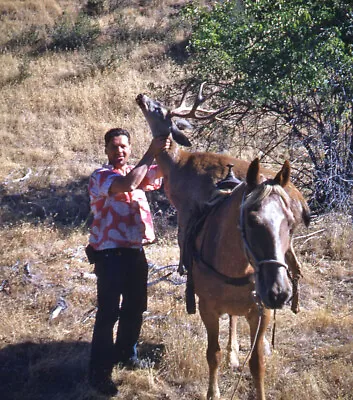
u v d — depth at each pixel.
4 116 14.64
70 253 8.01
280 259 3.68
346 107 8.48
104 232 5.08
